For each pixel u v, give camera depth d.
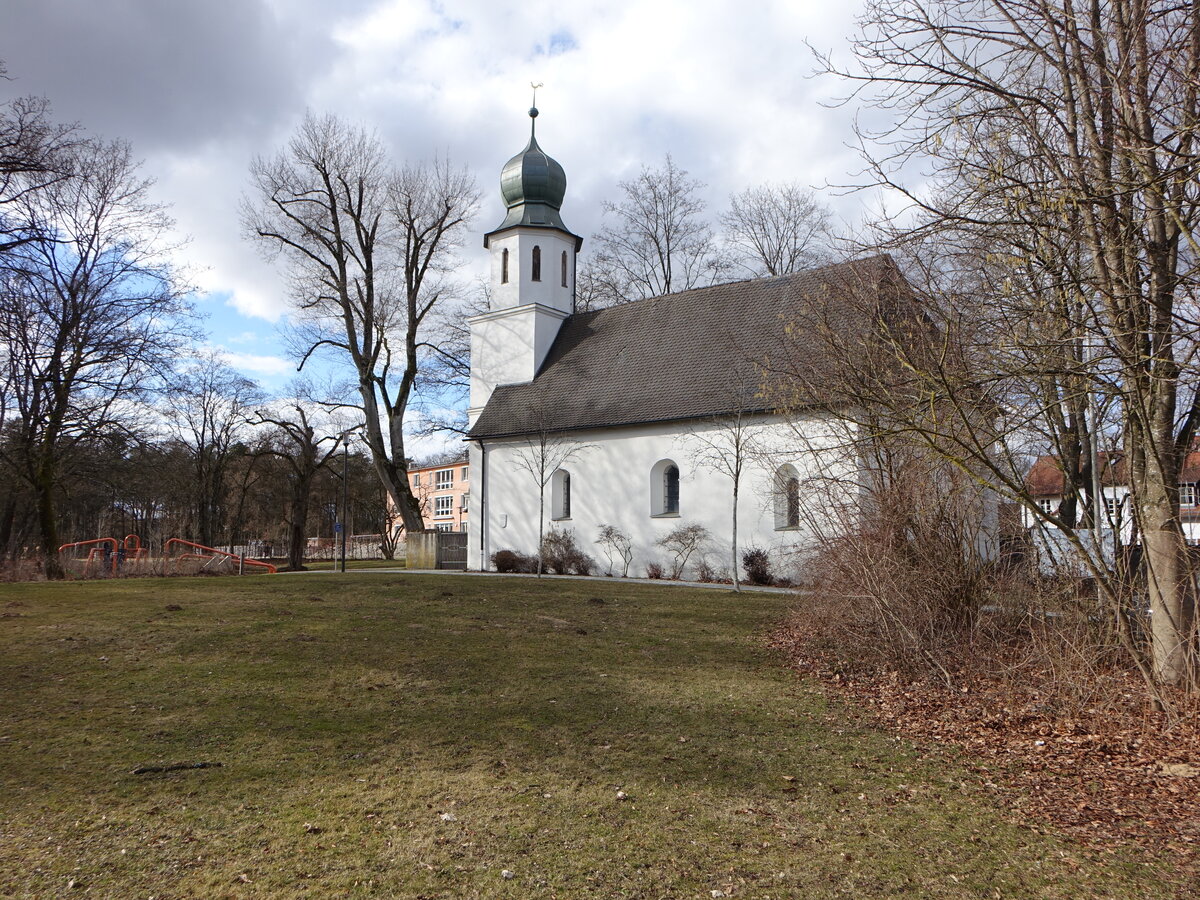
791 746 7.37
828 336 11.13
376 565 44.47
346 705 8.38
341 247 34.47
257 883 4.56
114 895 4.41
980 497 10.59
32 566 25.33
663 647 11.91
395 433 35.53
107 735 7.25
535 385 31.48
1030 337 7.13
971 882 4.70
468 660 10.57
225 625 12.59
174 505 50.38
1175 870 4.88
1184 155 6.14
